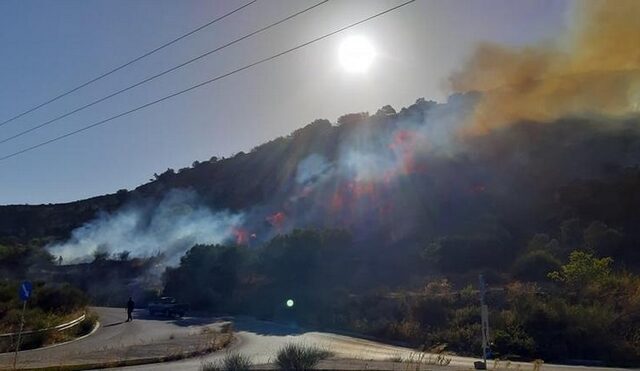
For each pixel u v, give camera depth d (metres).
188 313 54.16
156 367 19.06
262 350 24.97
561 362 24.17
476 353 27.00
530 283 36.69
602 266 34.72
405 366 17.94
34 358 21.73
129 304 44.50
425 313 35.06
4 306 35.47
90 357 21.78
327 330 38.38
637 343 25.00
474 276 43.56
